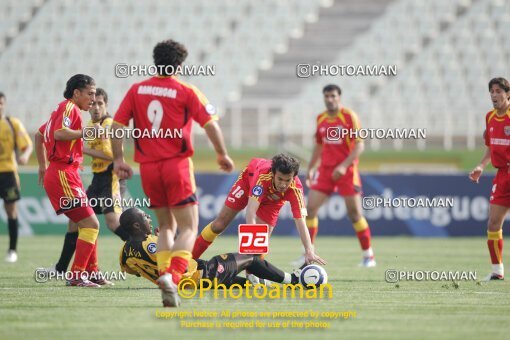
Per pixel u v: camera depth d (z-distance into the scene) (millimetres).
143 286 30875
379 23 102688
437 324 22625
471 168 83250
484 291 30297
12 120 44281
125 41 105000
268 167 28672
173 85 24188
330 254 48906
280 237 64125
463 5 102625
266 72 99625
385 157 84125
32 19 108562
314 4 106250
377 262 43781
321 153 44188
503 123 34562
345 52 100375
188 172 24203
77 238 31406
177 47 24359
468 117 87000
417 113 88188
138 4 108312
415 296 28656
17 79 102750
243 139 87562
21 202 63094
